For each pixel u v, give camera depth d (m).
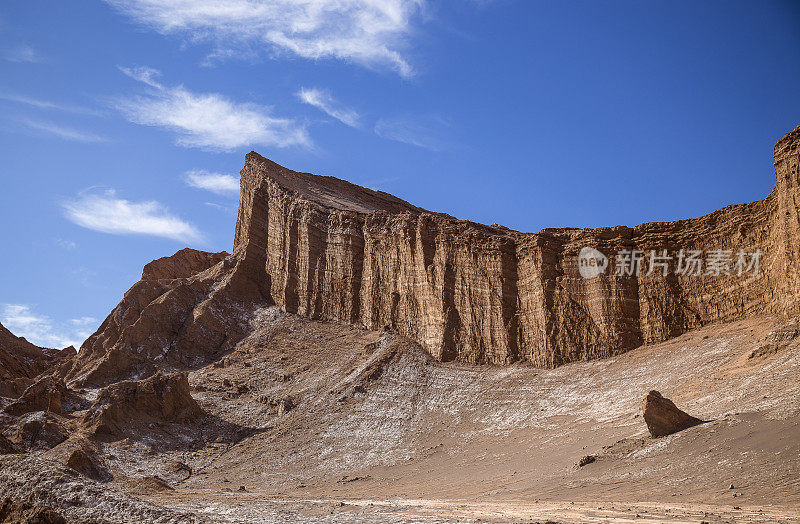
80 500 30.48
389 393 80.31
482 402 75.44
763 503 33.69
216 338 99.88
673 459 43.28
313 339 97.12
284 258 108.19
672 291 78.69
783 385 48.12
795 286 62.19
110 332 100.94
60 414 76.19
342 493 56.31
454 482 55.12
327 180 139.62
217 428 78.00
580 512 36.38
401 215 102.12
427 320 90.94
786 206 65.06
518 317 86.25
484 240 91.75
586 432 58.88
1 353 102.56
